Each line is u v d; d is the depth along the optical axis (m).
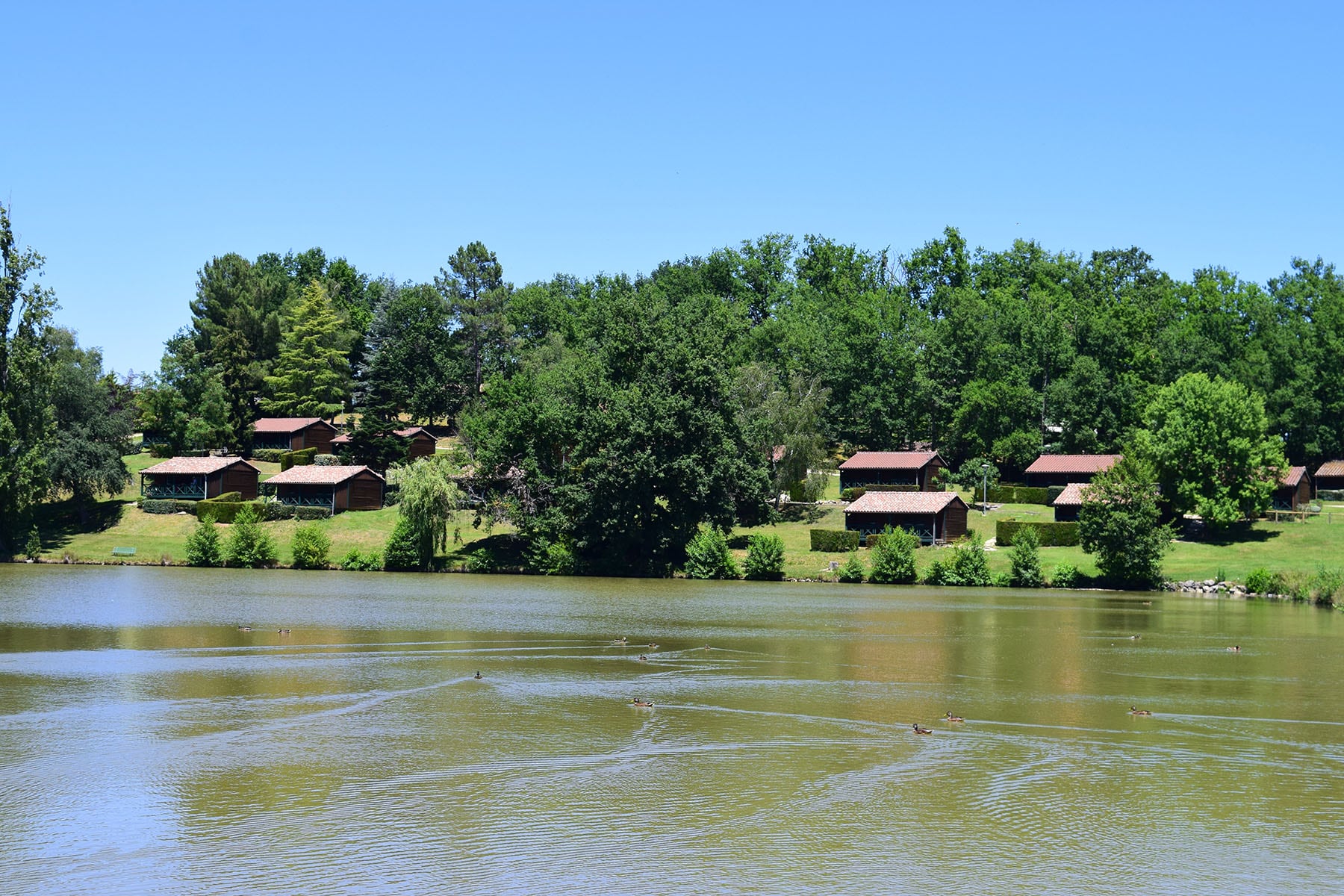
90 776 32.38
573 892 24.23
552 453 120.75
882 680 49.25
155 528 134.62
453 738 37.25
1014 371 160.88
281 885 24.47
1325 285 173.12
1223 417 118.88
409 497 115.62
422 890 24.22
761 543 110.31
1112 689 47.47
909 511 122.81
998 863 26.08
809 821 28.84
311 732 37.97
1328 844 27.56
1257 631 68.75
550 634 64.06
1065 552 115.25
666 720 40.25
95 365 182.62
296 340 188.75
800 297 193.25
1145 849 27.11
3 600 79.88
